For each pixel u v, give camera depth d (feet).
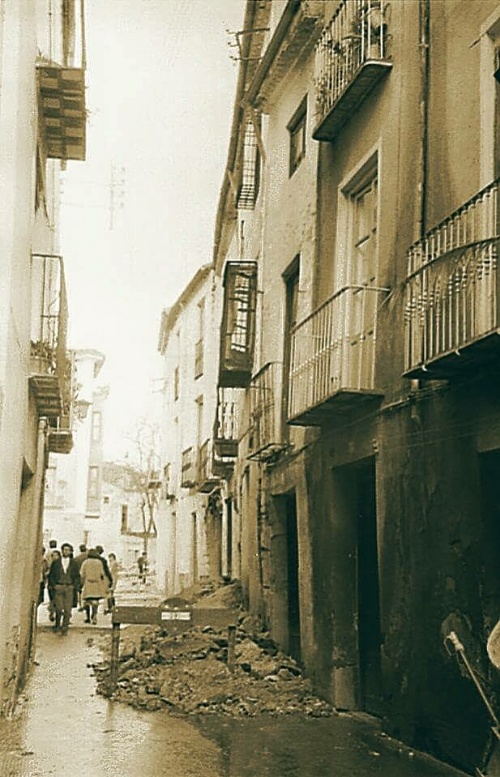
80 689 37.96
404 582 28.30
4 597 27.20
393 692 28.73
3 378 24.31
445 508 25.85
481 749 23.15
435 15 29.60
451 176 27.63
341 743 27.78
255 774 23.91
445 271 25.44
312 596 37.76
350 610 35.12
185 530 93.91
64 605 62.69
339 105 35.40
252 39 53.21
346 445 34.14
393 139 31.76
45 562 70.85
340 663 34.50
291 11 43.04
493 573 23.72
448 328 25.26
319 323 36.17
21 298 28.12
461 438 25.18
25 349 30.78
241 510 59.11
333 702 34.09
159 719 31.60
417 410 27.96
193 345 94.12
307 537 38.96
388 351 30.58
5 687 31.53
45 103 34.88
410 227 29.76
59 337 37.09
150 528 160.97
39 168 35.99
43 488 49.55
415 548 27.61
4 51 24.95
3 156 24.81
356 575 35.53
